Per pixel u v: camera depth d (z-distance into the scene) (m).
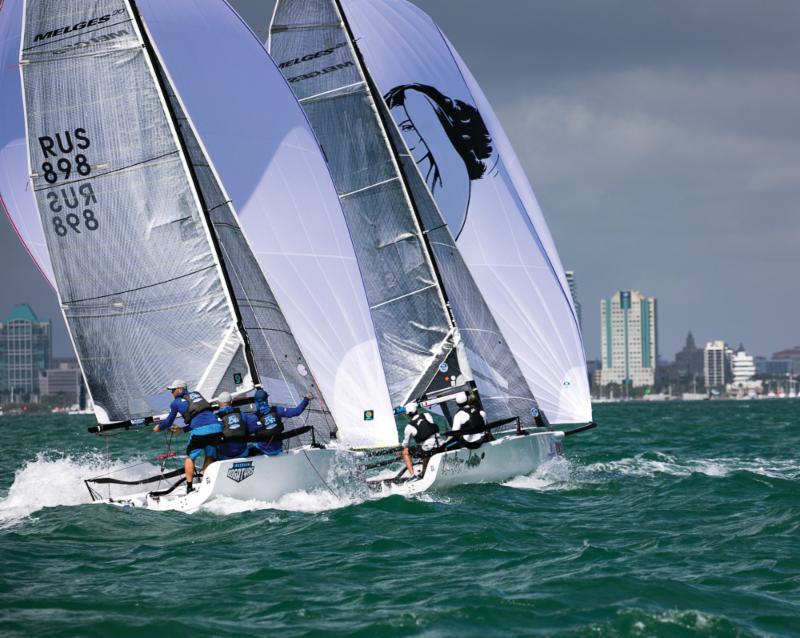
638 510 74.50
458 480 82.50
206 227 74.75
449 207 98.38
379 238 93.00
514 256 98.31
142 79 74.50
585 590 50.25
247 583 51.78
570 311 98.56
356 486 78.06
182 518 68.12
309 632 43.59
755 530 65.69
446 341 92.81
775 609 47.75
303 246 81.75
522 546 60.91
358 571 54.28
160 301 75.31
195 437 69.75
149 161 74.75
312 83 93.81
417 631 43.84
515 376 94.38
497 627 44.59
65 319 76.06
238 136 79.88
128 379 76.00
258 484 70.56
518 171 100.50
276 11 93.81
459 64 100.19
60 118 74.69
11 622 44.94
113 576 53.38
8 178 78.00
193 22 78.81
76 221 75.12
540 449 91.88
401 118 97.69
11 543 61.56
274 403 77.38
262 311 77.44
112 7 74.50
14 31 76.62
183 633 43.50
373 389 83.00
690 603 48.53
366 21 98.38
